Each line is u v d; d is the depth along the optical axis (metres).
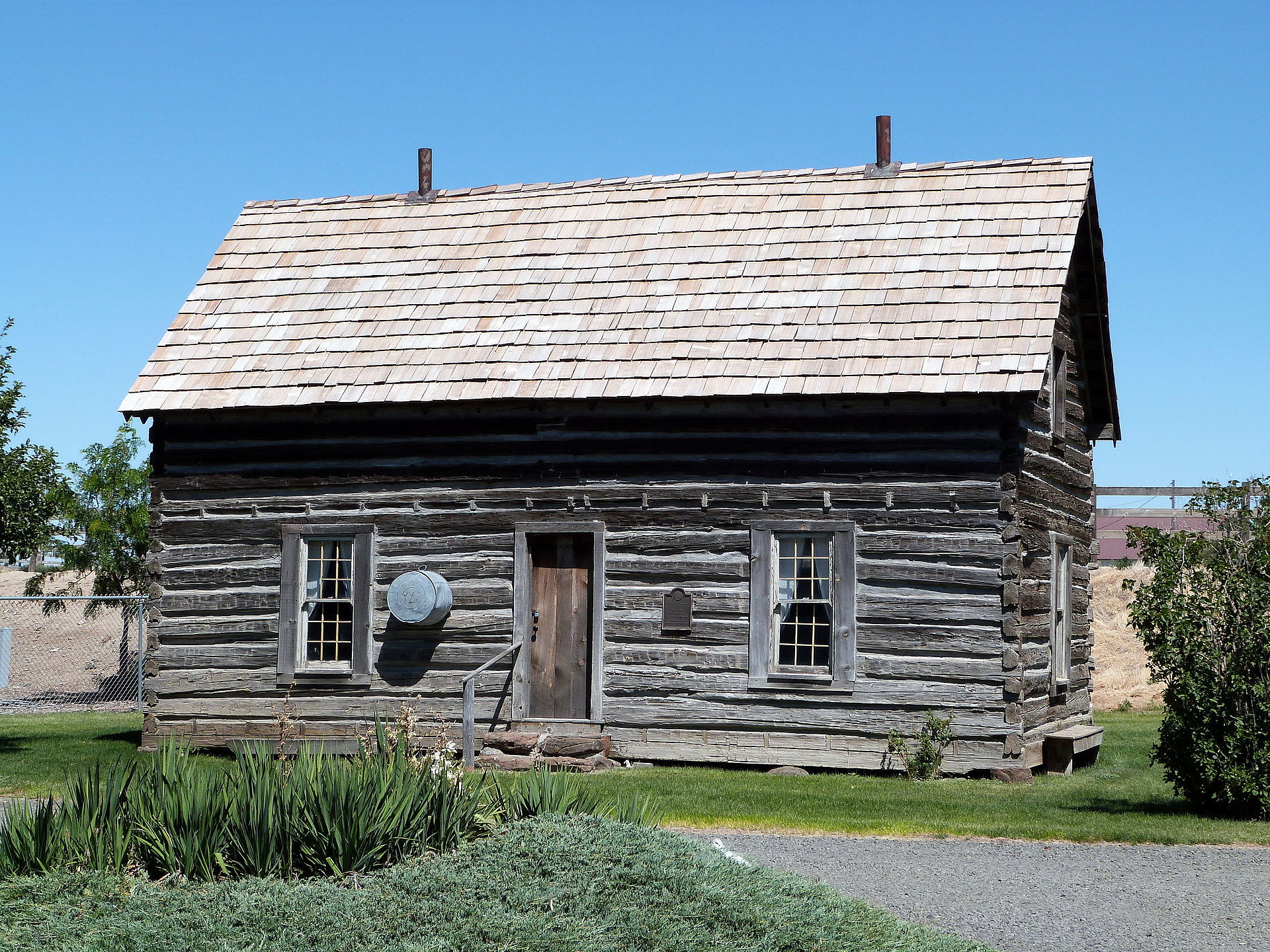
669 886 7.88
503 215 18.70
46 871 8.03
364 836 8.30
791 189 17.81
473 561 16.28
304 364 17.06
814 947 7.07
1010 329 15.01
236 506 17.09
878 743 14.88
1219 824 11.52
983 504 14.73
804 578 15.38
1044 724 15.70
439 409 16.50
